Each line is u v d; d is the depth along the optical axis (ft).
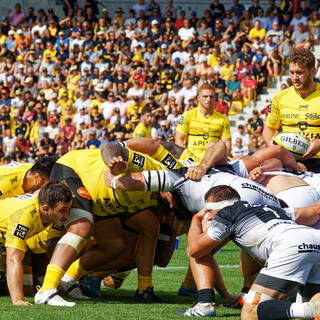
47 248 64.90
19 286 56.75
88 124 203.10
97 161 61.93
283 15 219.20
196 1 272.51
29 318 48.88
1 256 63.98
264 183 63.05
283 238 47.83
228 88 201.77
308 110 75.61
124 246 66.44
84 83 217.56
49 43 241.35
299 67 72.79
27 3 282.97
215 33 219.41
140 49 221.66
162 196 63.26
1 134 214.07
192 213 59.36
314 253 47.73
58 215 57.06
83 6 276.00
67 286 66.33
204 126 104.63
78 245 59.36
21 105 220.23
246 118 198.18
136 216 64.08
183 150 69.10
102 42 231.71
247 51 205.36
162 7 273.95
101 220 65.05
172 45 219.00
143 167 60.29
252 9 223.30
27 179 65.87
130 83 214.48
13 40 250.37
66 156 63.57
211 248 52.13
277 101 78.18
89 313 52.13
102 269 68.23
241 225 49.88
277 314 44.68
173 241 70.64
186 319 51.75
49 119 211.82
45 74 227.81
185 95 195.31
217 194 53.01
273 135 80.18
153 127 183.32
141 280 64.90
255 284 48.26
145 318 50.83
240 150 181.57
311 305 43.32
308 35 210.38
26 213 57.57
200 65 202.28
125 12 280.10
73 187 60.80
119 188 57.41
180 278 86.89
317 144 71.82
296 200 60.39
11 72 239.30
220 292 69.05
